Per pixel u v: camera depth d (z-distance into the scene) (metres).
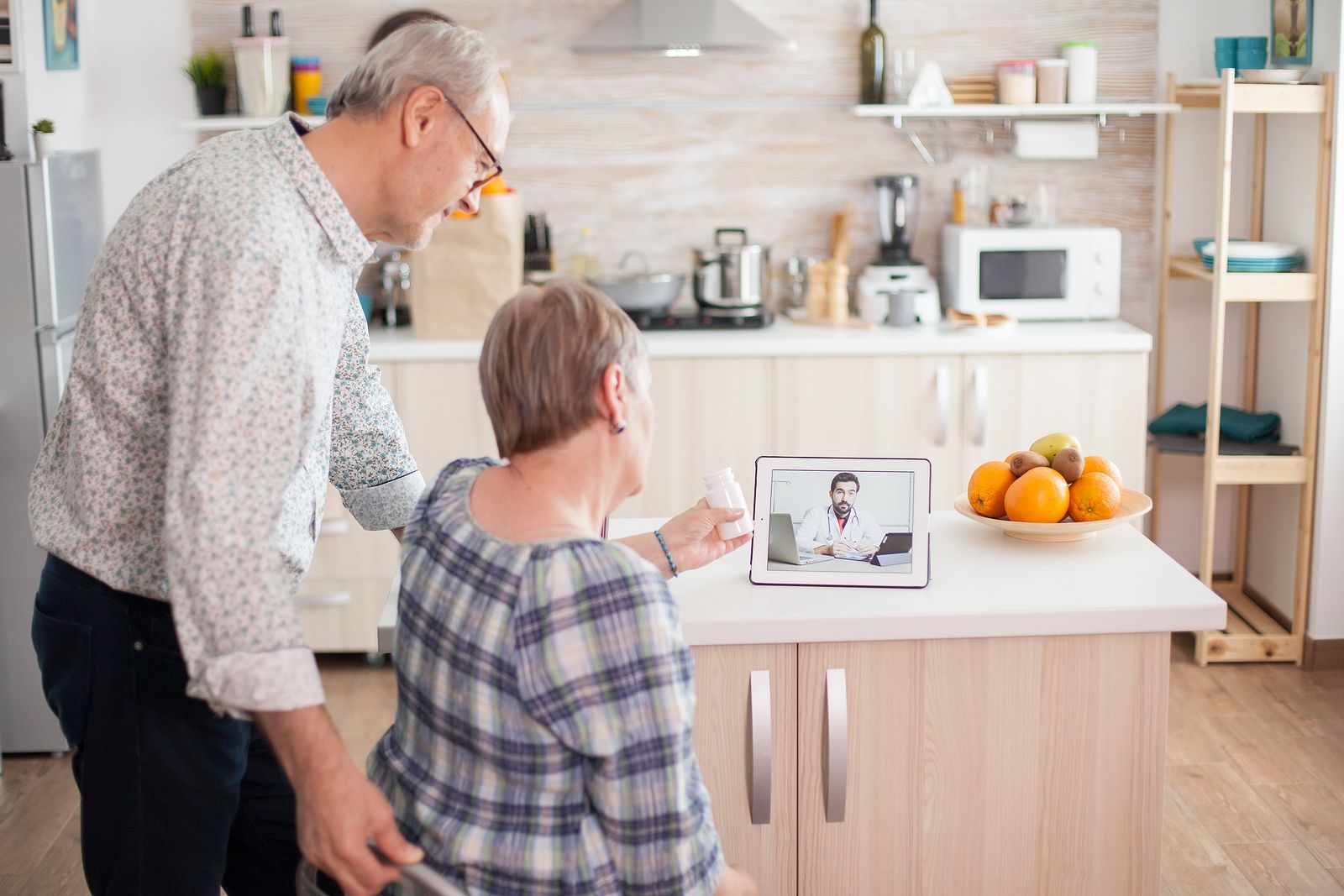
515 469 1.40
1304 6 3.75
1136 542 2.14
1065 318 4.11
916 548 1.96
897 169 4.33
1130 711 1.93
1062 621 1.86
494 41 4.24
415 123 1.63
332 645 3.94
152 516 1.65
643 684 1.26
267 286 1.49
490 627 1.29
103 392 1.60
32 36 3.61
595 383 1.36
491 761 1.30
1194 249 4.33
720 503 1.94
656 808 1.26
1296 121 3.92
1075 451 2.15
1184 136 4.26
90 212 3.50
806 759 1.92
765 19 4.23
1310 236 3.83
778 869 1.96
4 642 3.39
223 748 1.77
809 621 1.84
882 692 1.90
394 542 3.88
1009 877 1.97
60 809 3.17
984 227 4.17
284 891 2.00
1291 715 3.56
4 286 3.21
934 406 3.91
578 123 4.30
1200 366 4.38
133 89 4.18
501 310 1.40
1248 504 4.34
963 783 1.94
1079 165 4.32
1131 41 4.23
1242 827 2.99
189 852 1.78
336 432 2.00
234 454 1.44
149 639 1.70
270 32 4.18
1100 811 1.96
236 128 4.08
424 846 1.36
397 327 4.16
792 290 4.33
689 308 4.36
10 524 3.33
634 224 4.37
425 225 1.74
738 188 4.35
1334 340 3.71
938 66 4.26
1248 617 4.09
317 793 1.39
